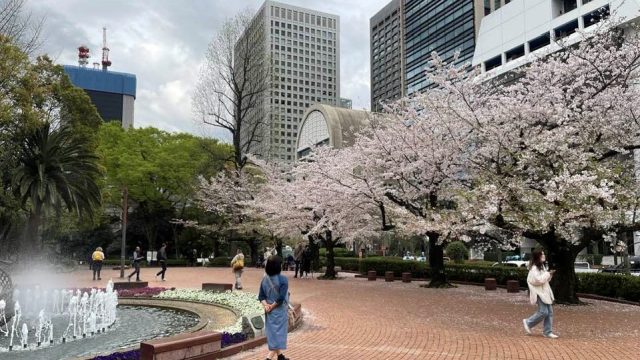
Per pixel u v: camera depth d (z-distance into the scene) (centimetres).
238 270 1994
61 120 2517
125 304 1575
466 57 7925
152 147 4291
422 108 1920
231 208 3981
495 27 5638
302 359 775
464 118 1484
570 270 1499
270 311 689
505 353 814
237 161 3819
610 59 1414
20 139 1950
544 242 1486
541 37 5034
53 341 971
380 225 2352
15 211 2202
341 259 3662
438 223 1468
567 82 1491
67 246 4222
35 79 2061
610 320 1177
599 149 1423
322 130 6191
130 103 10225
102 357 713
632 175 1497
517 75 1950
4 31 1855
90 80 9938
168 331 1098
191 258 4544
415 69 9288
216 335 781
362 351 837
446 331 1038
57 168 1995
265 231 3712
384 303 1550
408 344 899
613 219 1271
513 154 1372
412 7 9400
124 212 2653
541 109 1345
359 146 2078
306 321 1186
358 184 1986
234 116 3831
